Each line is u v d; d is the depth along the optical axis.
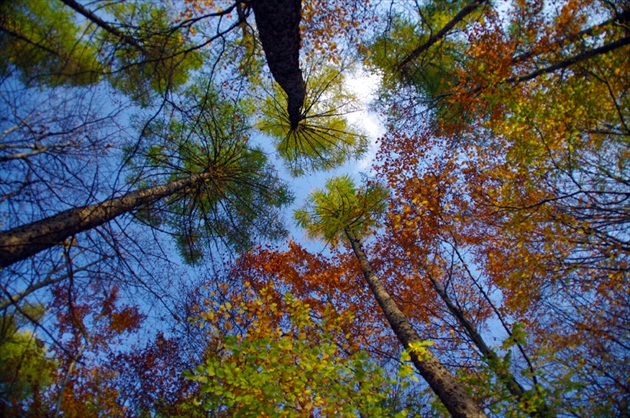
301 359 4.00
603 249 5.20
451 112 9.13
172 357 8.34
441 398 4.35
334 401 3.87
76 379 7.24
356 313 8.24
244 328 6.49
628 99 5.29
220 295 6.98
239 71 7.18
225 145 6.64
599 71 5.47
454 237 7.32
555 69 6.50
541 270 5.93
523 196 6.03
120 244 4.65
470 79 8.23
